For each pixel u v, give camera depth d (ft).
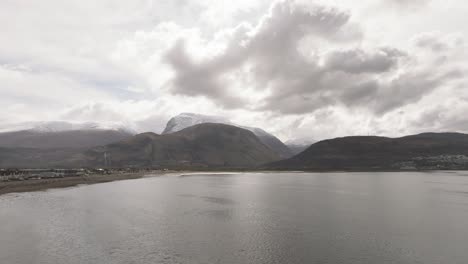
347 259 135.95
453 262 134.41
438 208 272.72
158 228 185.37
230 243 156.35
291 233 177.06
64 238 160.04
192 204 281.13
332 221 211.41
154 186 473.26
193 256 137.08
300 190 433.48
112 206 262.06
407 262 133.49
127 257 134.21
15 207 248.93
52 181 491.31
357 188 474.08
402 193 402.31
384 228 192.03
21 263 125.08
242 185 515.91
